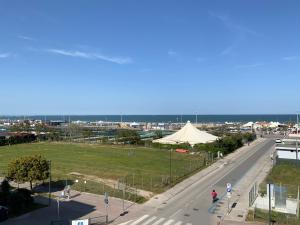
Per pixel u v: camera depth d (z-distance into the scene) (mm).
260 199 39094
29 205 36375
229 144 87125
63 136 120438
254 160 72250
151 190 43812
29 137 110562
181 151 82625
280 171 57844
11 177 41094
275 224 31422
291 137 124125
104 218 32531
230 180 51656
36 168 41125
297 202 36312
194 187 46656
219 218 33219
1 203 34562
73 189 43406
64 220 31219
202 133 95875
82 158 72125
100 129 180375
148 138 118188
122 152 82688
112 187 45000
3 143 100000
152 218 32969
